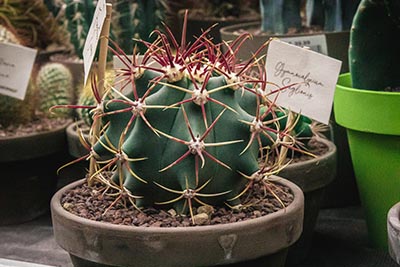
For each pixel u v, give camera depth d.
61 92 0.88
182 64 0.54
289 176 0.67
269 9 0.93
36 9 1.02
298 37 0.83
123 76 0.61
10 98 0.83
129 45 0.88
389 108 0.68
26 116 0.86
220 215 0.54
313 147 0.76
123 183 0.55
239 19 1.07
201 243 0.49
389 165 0.70
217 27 1.05
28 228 0.79
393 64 0.72
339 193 0.85
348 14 0.89
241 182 0.55
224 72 0.54
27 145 0.78
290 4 0.92
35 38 1.02
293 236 0.53
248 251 0.50
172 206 0.55
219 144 0.52
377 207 0.72
